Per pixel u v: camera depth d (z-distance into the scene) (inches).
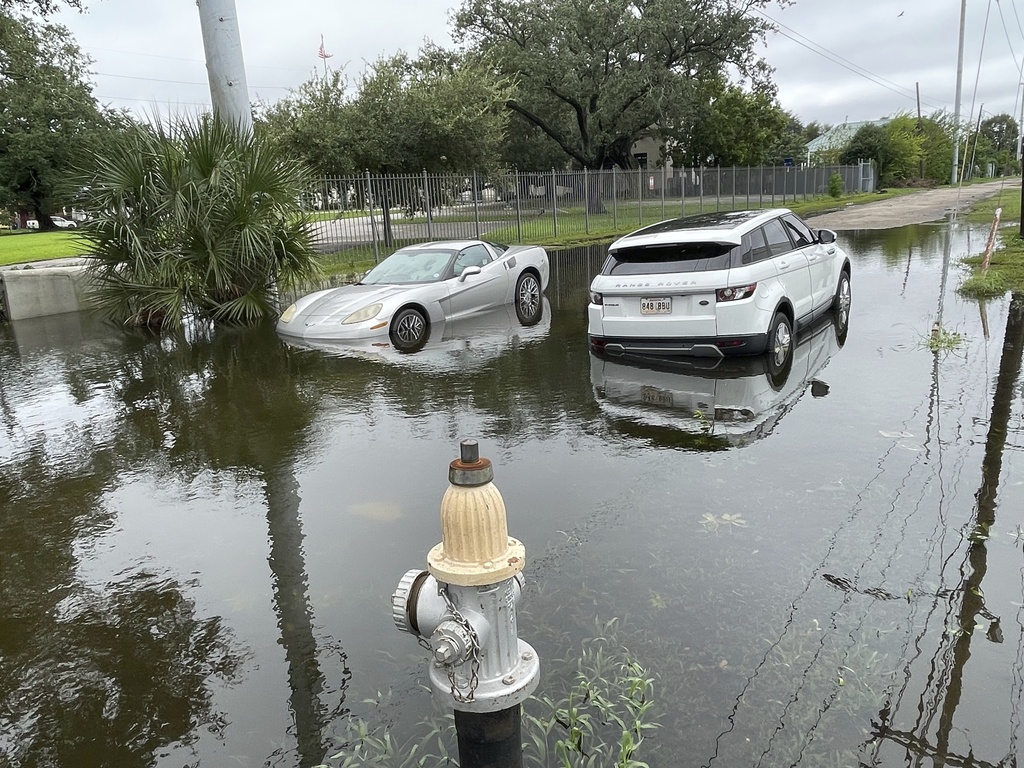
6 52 1573.6
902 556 135.7
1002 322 323.6
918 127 2534.5
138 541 163.0
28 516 180.7
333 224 695.7
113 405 274.5
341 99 887.7
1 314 491.8
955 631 113.2
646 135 1563.7
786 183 1539.1
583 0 1221.1
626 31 1199.6
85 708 110.3
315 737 100.7
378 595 135.1
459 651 71.4
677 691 103.4
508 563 72.8
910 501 157.2
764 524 151.2
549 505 166.6
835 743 93.1
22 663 122.2
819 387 244.2
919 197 1684.3
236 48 486.3
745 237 271.7
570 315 422.9
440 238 792.9
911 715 97.1
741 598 125.3
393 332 356.2
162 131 437.1
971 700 99.2
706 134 1750.7
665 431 212.5
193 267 437.7
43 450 228.5
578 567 137.9
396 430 228.1
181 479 198.7
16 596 143.3
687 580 131.6
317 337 359.9
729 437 203.8
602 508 163.3
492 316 419.2
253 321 438.6
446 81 928.3
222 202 434.6
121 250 435.8
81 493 193.3
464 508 71.8
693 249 275.0
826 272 329.7
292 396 271.0
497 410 242.5
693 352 274.7
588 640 115.4
